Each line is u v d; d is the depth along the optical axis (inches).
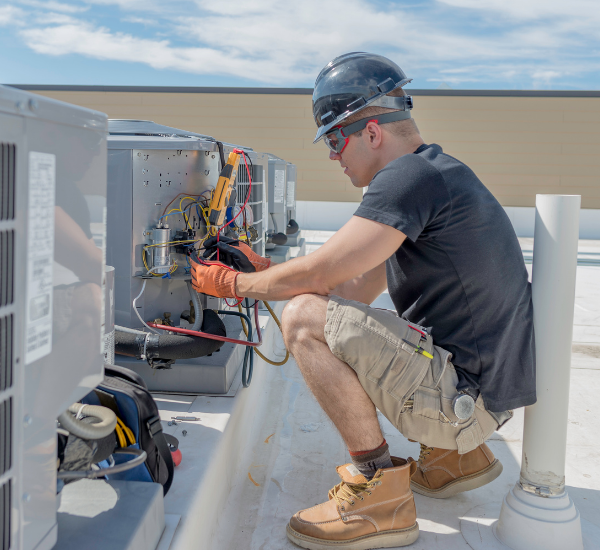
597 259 277.7
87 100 447.5
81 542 31.2
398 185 45.2
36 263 24.6
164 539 37.6
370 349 46.7
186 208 70.6
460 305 47.8
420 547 49.8
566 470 65.4
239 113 450.6
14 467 24.1
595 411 84.4
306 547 49.5
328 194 458.0
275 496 58.9
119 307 67.3
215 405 62.2
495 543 50.7
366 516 48.1
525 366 48.7
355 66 52.4
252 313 100.0
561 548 48.4
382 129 52.2
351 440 49.1
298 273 49.1
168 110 450.3
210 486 48.5
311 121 448.8
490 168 442.6
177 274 69.4
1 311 22.4
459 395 47.1
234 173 73.7
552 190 439.5
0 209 21.9
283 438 73.8
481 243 46.3
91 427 31.2
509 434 75.6
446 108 440.5
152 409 39.9
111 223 66.1
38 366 25.4
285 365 104.7
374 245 45.3
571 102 428.1
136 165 65.4
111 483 38.3
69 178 27.4
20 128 22.8
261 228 119.4
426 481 59.3
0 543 23.6
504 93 433.7
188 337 61.2
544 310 49.4
